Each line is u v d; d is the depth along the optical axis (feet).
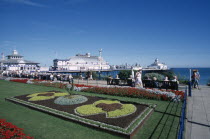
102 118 25.53
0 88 63.72
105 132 21.74
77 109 30.27
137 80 51.31
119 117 25.73
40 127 23.88
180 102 35.58
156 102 36.68
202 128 21.38
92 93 49.55
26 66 200.03
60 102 35.78
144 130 22.09
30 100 38.86
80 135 21.15
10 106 35.81
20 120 26.84
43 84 69.15
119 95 44.47
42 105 34.24
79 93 50.03
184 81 66.69
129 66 334.03
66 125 24.48
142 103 34.45
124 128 21.53
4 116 28.89
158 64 380.37
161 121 24.98
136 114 26.89
